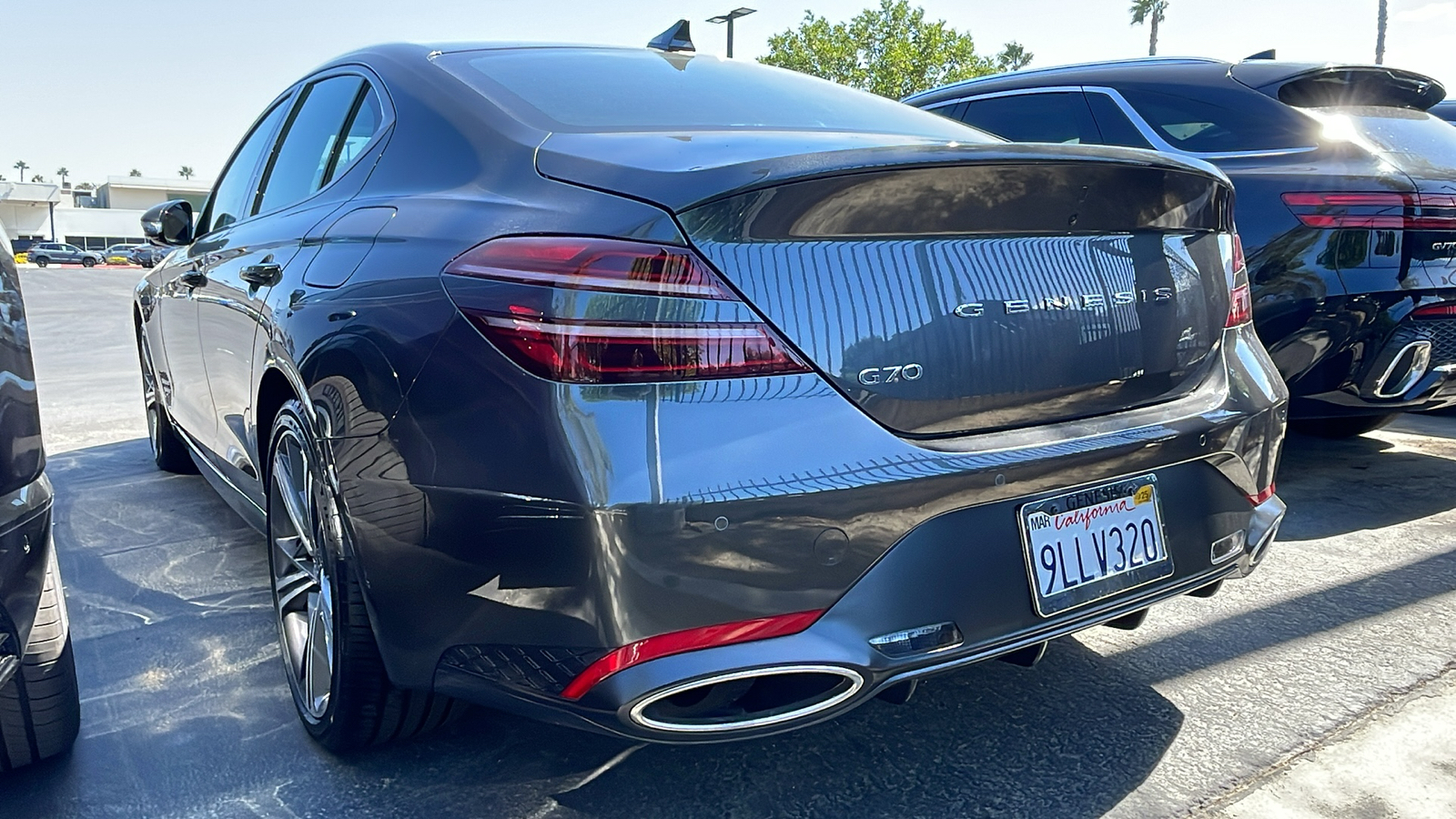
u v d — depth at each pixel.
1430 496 3.91
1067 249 1.83
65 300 18.91
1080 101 4.53
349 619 1.86
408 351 1.65
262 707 2.32
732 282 1.51
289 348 2.04
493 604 1.57
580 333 1.46
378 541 1.72
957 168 1.64
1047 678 2.43
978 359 1.69
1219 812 1.89
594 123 2.00
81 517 3.80
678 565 1.46
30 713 1.95
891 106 2.61
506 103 2.09
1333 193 3.42
